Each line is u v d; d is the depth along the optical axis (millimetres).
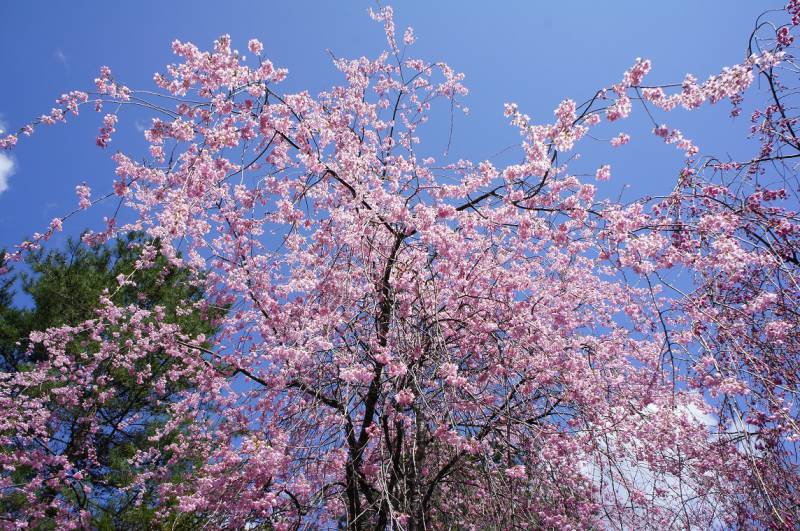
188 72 4867
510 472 4844
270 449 4996
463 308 6199
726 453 5070
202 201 5898
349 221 5730
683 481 5461
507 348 5637
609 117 4512
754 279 5211
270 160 5750
